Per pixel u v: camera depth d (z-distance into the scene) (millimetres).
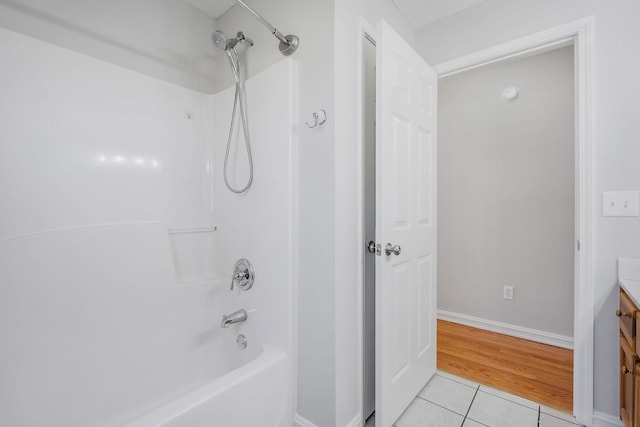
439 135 2951
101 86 1528
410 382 1610
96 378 1354
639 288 1197
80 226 1436
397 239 1464
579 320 1471
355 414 1438
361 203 1465
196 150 1906
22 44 1303
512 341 2461
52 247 1306
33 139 1326
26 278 1228
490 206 2684
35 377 1205
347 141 1376
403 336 1541
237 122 1754
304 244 1421
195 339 1687
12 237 1250
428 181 1797
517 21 1660
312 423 1379
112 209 1558
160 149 1747
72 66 1438
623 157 1374
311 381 1383
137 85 1659
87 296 1373
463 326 2797
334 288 1299
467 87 2785
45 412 1207
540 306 2455
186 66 1883
